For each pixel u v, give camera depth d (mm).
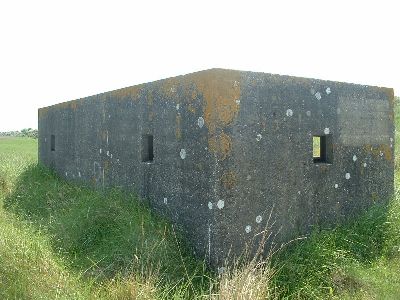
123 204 6203
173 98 5449
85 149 8344
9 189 9102
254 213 5012
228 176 4816
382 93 6637
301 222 5480
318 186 5699
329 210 5840
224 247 4770
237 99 4883
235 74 4879
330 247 5184
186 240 5176
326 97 5824
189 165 5156
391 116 6801
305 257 4969
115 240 5297
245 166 4949
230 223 4820
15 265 4125
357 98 6246
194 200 5074
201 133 4945
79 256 5262
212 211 4785
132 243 5027
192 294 4328
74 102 8859
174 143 5434
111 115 7184
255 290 3746
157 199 5820
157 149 5809
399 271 5047
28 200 8016
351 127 6164
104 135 7473
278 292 4324
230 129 4828
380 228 5898
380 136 6617
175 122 5410
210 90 4793
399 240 5754
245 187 4945
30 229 5895
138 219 5578
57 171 10062
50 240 5551
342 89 6035
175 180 5422
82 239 5641
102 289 4227
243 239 4914
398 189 7391
